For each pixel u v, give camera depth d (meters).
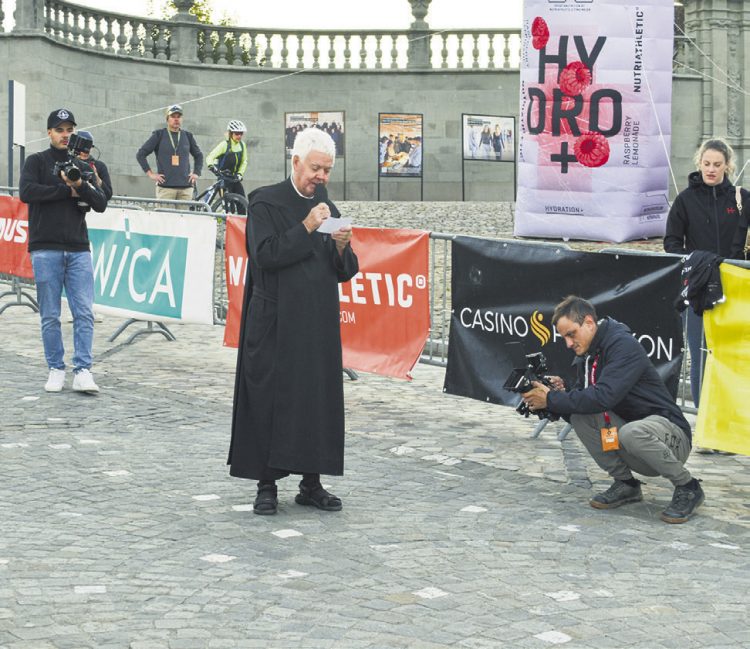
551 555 5.48
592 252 7.50
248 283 6.14
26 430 7.87
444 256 8.91
